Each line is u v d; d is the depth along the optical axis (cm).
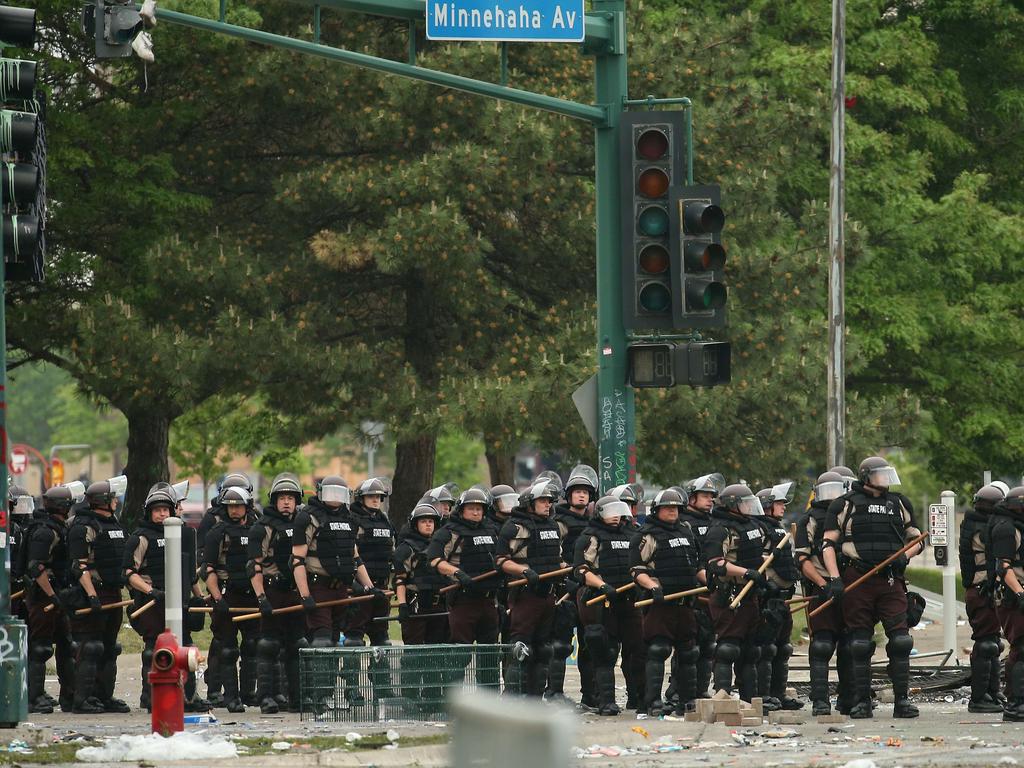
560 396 10612
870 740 4819
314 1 5994
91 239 11669
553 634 5934
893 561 5569
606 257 6462
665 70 12138
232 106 11694
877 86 14888
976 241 15375
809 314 14250
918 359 15512
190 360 10581
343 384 11319
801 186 14712
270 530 6084
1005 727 5256
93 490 6175
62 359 11875
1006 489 5712
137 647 8900
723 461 11825
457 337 11756
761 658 6084
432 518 6338
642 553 5756
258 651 6106
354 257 10806
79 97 11600
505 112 11044
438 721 5269
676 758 4347
